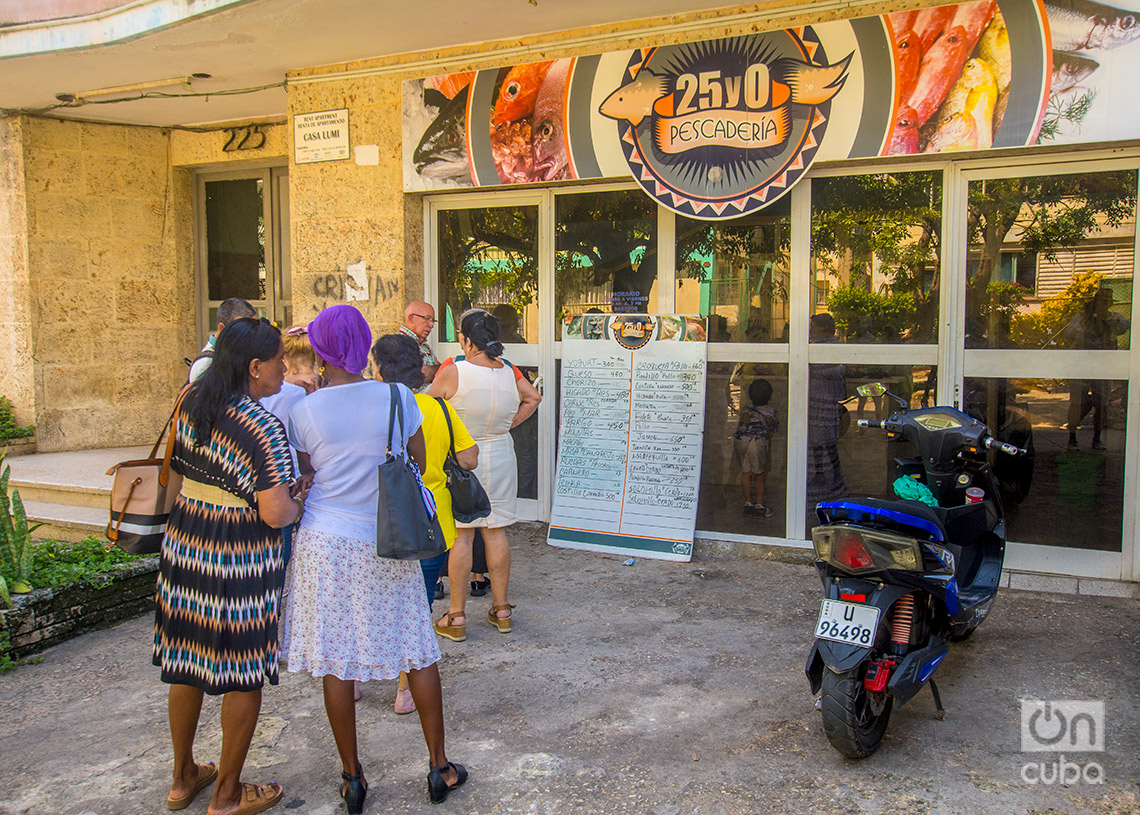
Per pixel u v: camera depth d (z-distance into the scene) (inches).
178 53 256.8
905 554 129.0
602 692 158.9
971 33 198.7
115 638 192.1
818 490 232.1
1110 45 188.7
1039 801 122.3
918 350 219.5
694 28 223.3
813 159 213.9
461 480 153.3
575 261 257.4
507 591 196.1
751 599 206.2
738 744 139.6
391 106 264.2
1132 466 201.3
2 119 322.3
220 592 116.7
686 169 227.1
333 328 121.6
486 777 131.0
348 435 120.0
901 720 146.8
